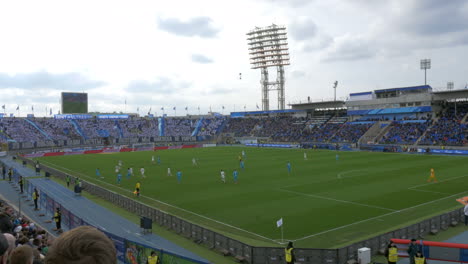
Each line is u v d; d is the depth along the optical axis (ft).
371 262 69.67
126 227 99.76
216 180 171.22
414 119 354.33
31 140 382.83
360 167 203.51
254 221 102.17
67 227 99.45
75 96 465.47
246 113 515.09
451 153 271.90
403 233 79.77
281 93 517.14
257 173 190.08
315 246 81.05
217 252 79.56
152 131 485.56
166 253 58.03
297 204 119.85
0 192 158.40
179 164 239.09
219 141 478.59
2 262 14.07
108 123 473.67
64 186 166.61
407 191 135.95
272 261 70.13
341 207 114.32
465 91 315.99
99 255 7.10
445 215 90.58
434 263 67.92
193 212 114.73
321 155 278.87
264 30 516.73
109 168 226.17
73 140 398.42
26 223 73.82
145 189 154.81
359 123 383.65
